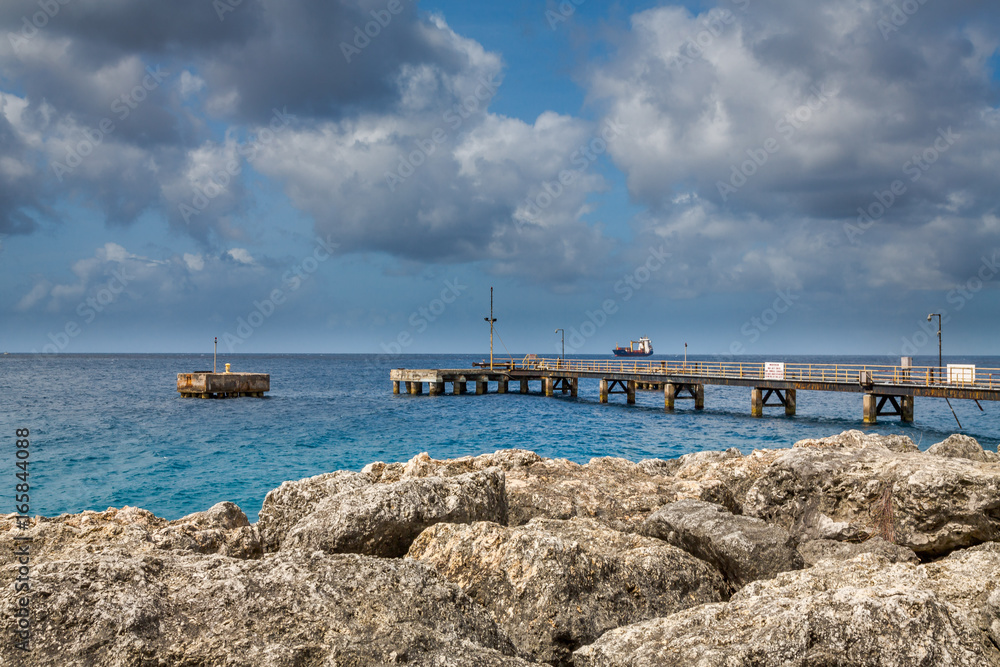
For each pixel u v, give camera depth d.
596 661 4.92
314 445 30.34
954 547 7.55
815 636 4.06
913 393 36.78
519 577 5.95
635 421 41.09
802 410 52.94
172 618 4.16
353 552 7.05
